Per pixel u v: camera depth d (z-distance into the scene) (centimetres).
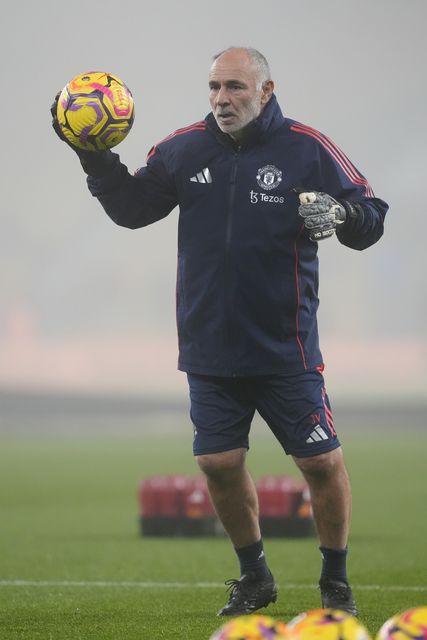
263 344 2391
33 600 2881
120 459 12562
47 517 6275
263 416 2470
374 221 2394
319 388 2430
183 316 2456
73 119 2381
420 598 2912
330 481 2430
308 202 2266
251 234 2380
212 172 2405
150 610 2667
